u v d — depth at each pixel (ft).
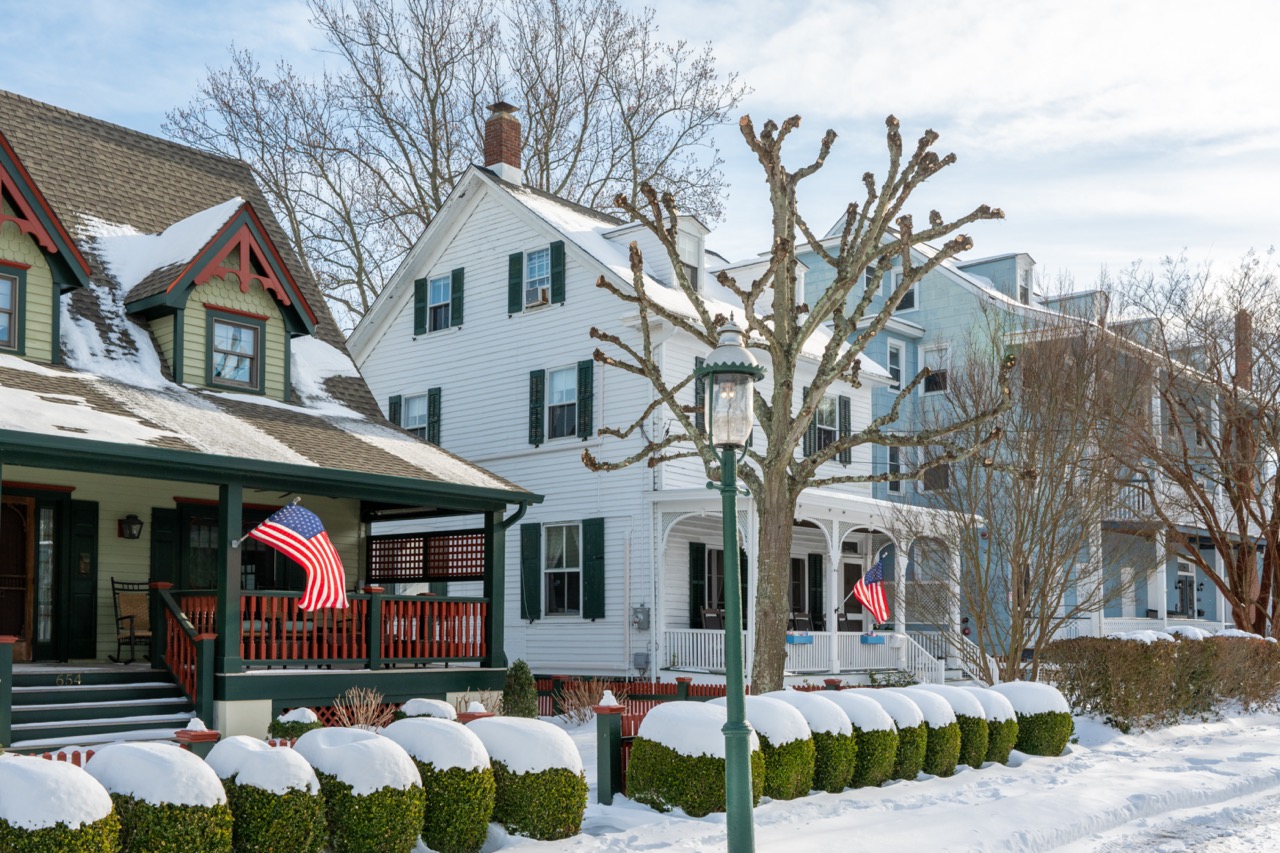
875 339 107.34
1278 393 92.32
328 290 113.70
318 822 28.40
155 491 58.18
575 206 97.19
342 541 66.59
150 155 70.03
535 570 84.48
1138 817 39.73
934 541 75.05
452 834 30.86
